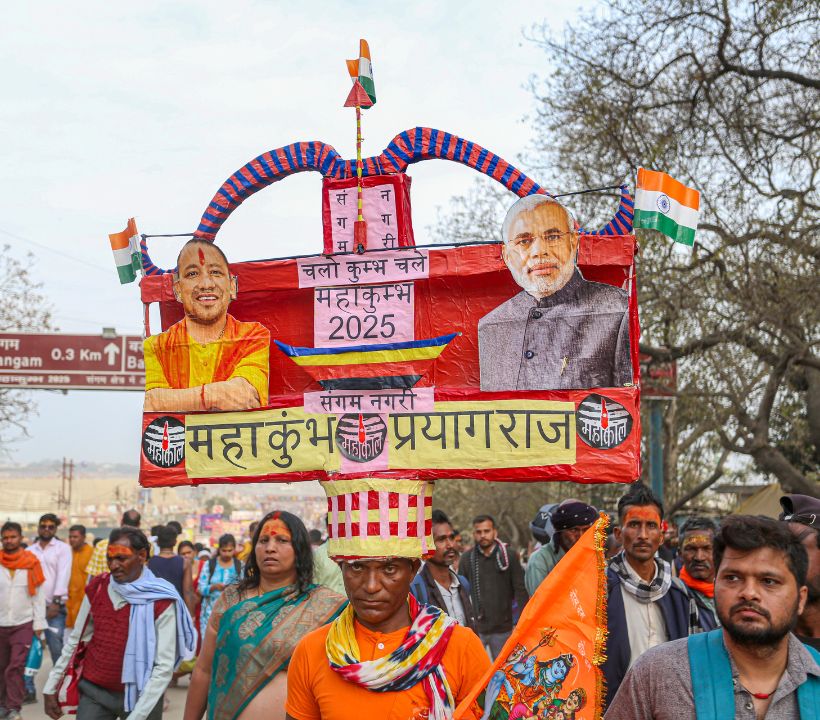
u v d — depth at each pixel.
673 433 20.66
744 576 2.86
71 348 20.75
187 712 4.82
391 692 3.20
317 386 3.99
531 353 3.76
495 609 8.46
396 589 3.36
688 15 14.32
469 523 37.75
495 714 3.18
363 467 3.81
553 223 3.75
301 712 3.33
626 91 14.99
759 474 24.14
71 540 12.09
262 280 4.05
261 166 4.17
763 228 13.59
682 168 14.36
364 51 4.03
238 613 4.64
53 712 6.09
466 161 4.00
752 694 2.89
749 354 15.41
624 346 3.70
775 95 14.55
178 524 11.55
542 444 3.71
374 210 4.02
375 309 3.94
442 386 3.85
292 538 4.76
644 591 4.86
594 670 3.18
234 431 4.01
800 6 13.69
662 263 13.95
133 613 5.84
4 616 10.11
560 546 6.48
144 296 4.21
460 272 3.84
